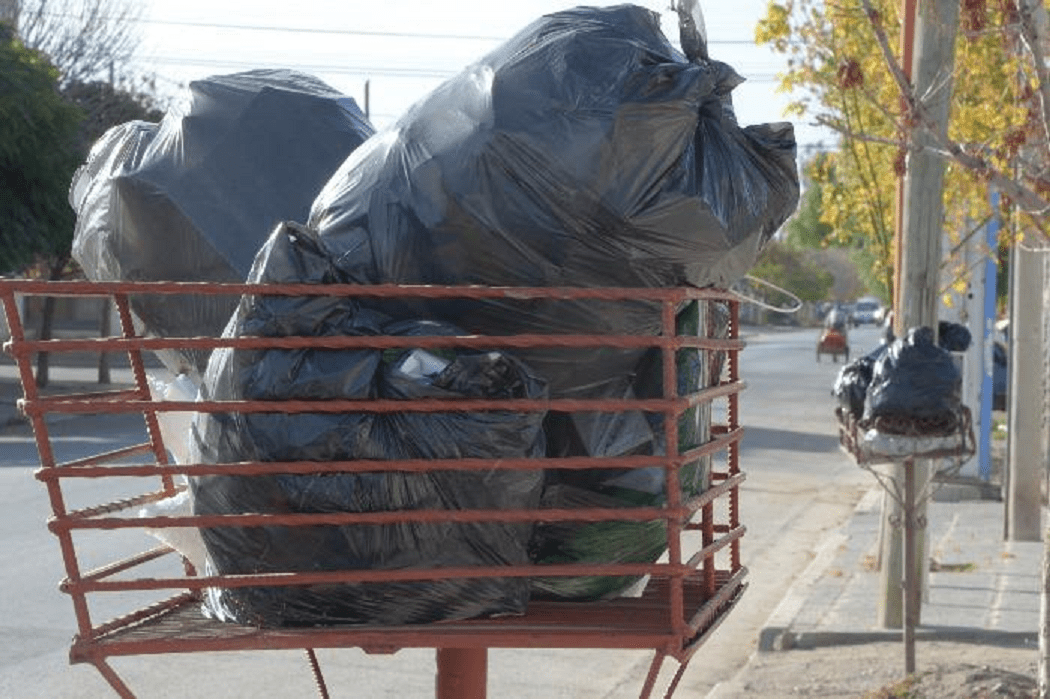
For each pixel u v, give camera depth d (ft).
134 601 35.45
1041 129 24.57
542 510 10.77
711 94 12.01
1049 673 22.31
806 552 49.08
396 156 11.72
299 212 13.92
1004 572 42.86
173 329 14.02
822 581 41.50
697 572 13.83
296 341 10.58
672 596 10.81
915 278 34.91
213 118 14.29
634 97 11.27
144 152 14.70
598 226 11.28
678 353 12.13
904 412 28.14
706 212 11.46
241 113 14.35
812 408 114.73
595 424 11.89
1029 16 22.04
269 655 31.73
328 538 10.69
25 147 92.84
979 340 61.98
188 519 10.61
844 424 31.24
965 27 23.85
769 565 46.57
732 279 12.67
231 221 13.88
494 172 11.29
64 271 115.03
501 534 10.91
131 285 10.66
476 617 11.21
